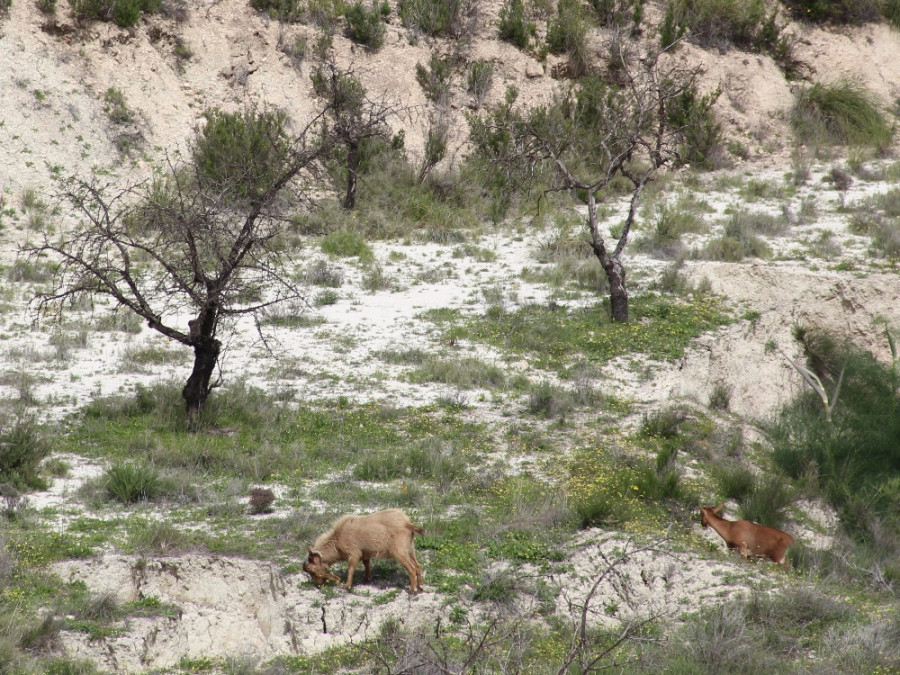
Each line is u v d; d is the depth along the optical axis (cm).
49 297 1290
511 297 1839
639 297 1816
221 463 1117
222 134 2225
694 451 1270
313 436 1233
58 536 877
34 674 665
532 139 2323
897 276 1847
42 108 2248
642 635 738
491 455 1192
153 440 1172
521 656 662
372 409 1340
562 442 1241
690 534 972
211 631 800
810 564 914
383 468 1108
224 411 1293
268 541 892
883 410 1339
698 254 2047
